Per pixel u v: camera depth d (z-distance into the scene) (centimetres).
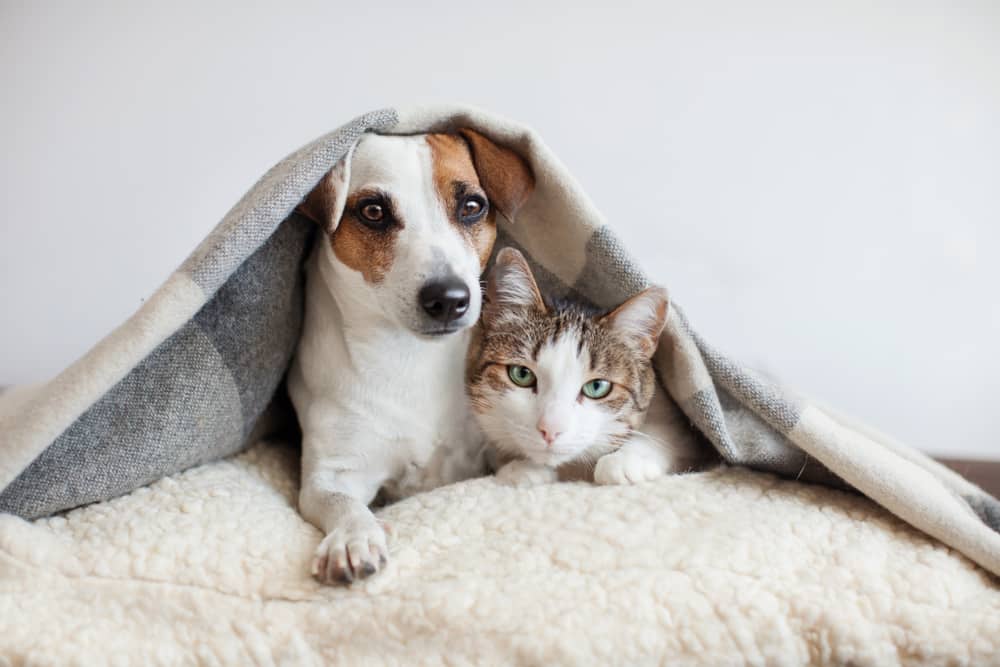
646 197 213
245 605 99
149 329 102
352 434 125
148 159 212
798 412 113
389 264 111
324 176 112
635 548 103
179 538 104
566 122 210
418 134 120
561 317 122
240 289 119
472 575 100
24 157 212
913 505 108
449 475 134
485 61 209
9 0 202
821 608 98
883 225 209
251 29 206
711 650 96
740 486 117
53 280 219
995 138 202
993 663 97
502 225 130
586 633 96
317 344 128
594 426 119
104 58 207
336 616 98
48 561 102
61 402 101
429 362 125
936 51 200
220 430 124
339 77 209
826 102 205
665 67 207
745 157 209
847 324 214
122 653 97
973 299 210
